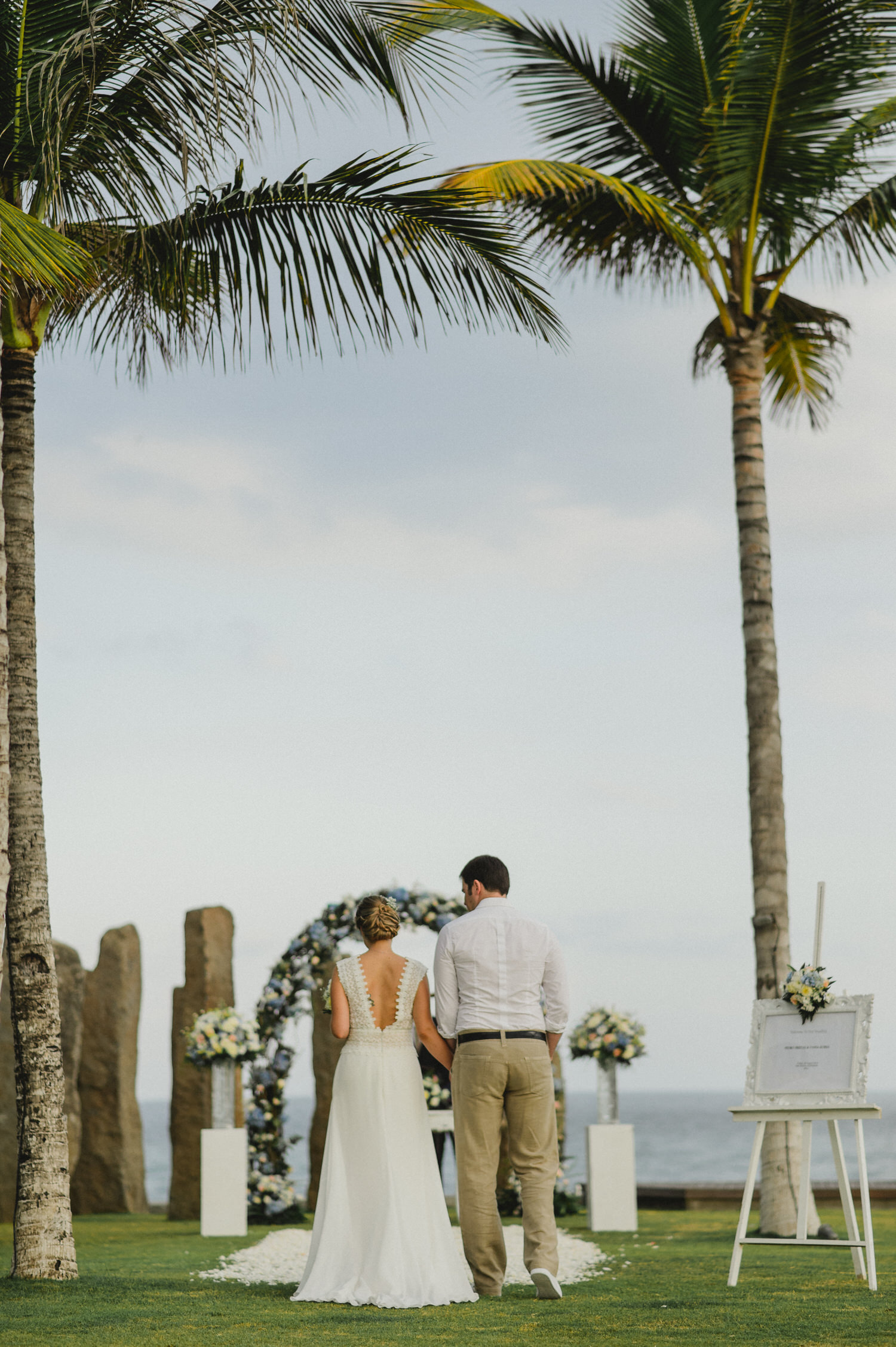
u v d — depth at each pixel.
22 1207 6.57
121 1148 12.53
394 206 7.65
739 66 9.70
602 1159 9.88
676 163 10.50
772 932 9.67
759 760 9.95
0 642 6.54
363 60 7.50
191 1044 10.50
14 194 7.13
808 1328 4.73
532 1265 5.64
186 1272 6.98
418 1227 5.63
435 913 11.19
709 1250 8.06
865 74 9.63
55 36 6.98
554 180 9.38
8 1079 12.11
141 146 7.32
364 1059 5.84
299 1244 8.54
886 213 10.16
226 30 7.09
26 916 6.77
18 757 6.89
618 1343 4.39
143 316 7.98
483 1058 5.74
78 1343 4.51
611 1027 10.27
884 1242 8.46
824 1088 6.08
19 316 7.22
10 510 7.09
